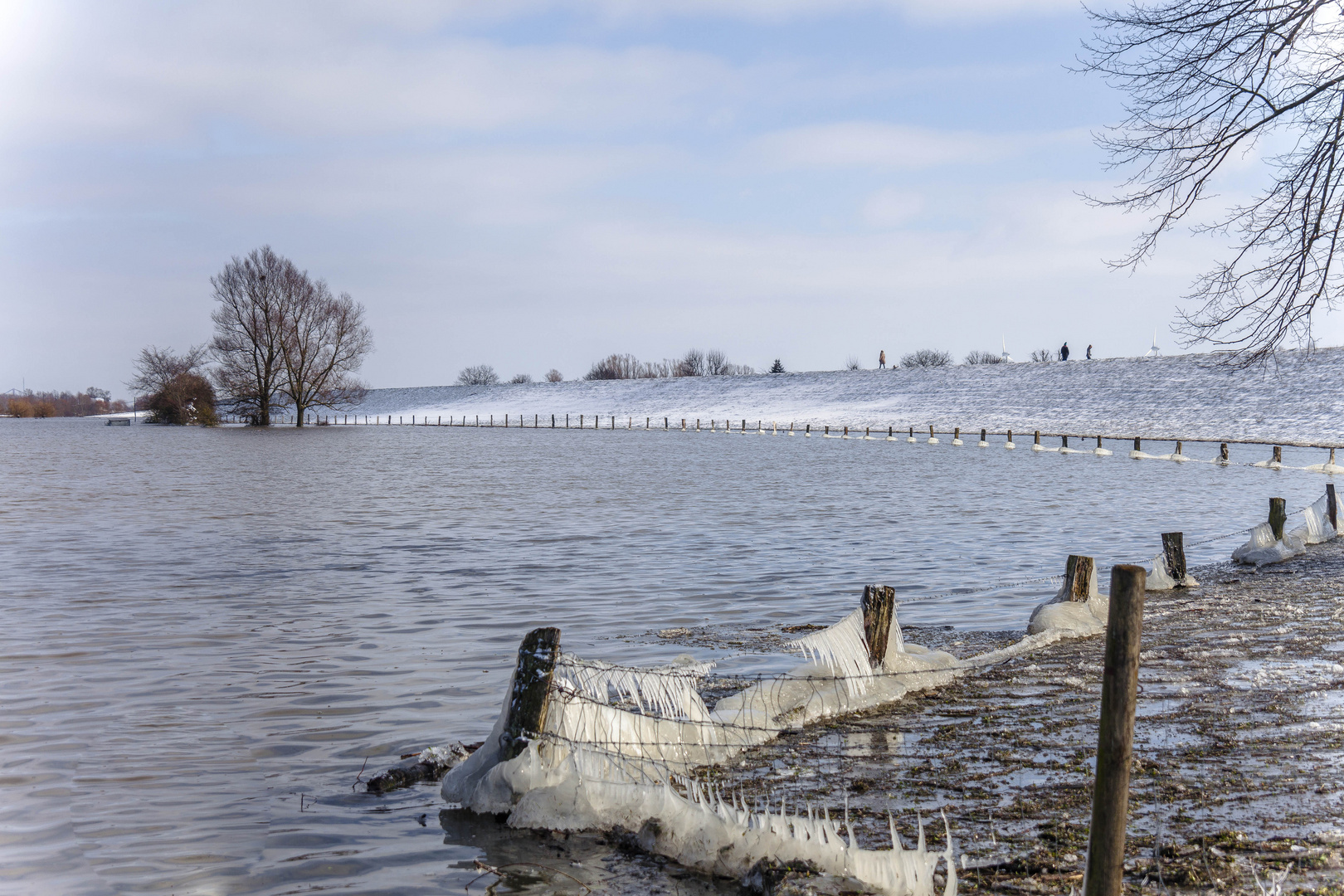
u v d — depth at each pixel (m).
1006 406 102.56
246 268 94.25
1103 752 4.21
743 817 5.64
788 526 22.25
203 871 5.65
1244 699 8.27
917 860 4.89
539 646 6.67
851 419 103.88
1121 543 19.42
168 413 109.31
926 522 22.95
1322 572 15.27
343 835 6.13
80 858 5.82
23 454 54.91
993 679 9.34
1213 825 5.68
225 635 11.88
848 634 8.71
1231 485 33.66
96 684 9.62
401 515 24.95
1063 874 5.11
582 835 6.10
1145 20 13.49
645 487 33.19
